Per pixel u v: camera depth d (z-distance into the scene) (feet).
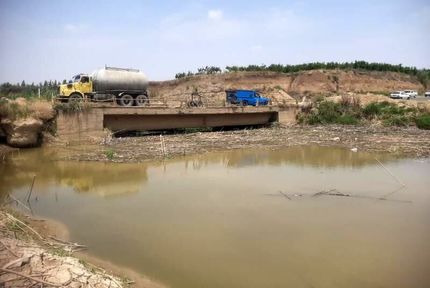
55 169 66.44
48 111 88.63
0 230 34.14
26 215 42.91
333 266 30.86
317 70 252.42
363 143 94.99
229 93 140.87
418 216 42.22
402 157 77.77
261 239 36.11
